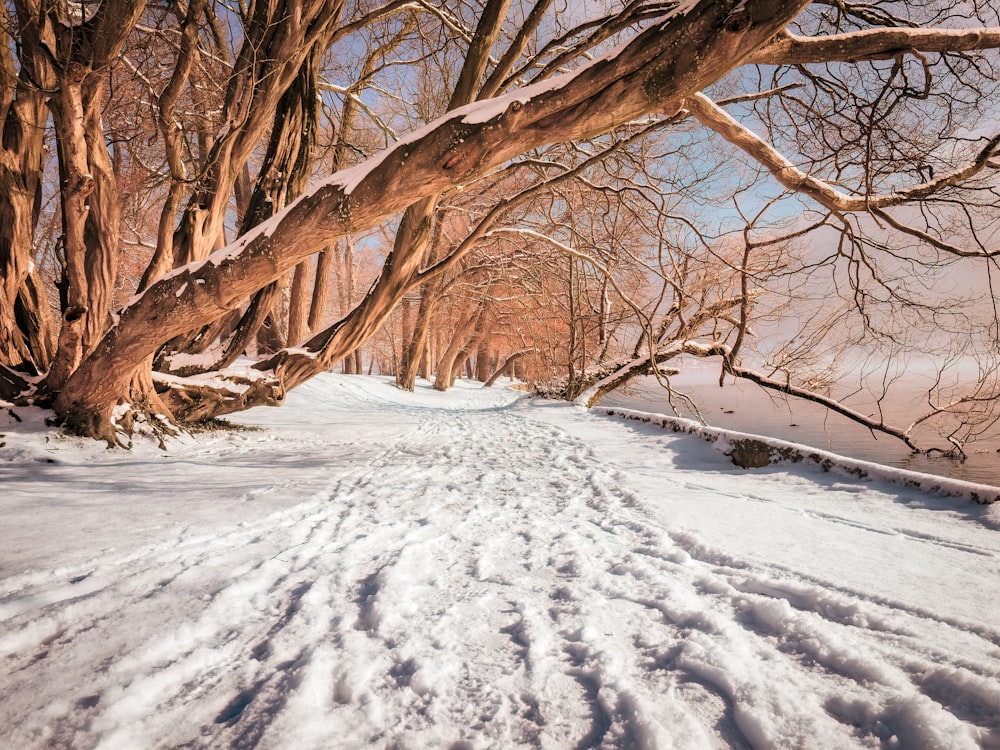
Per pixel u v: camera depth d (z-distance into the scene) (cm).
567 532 367
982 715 158
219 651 204
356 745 153
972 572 268
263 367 954
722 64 346
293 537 349
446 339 4044
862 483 464
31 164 748
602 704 171
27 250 758
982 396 777
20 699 171
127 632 215
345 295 3272
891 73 464
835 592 245
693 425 771
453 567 300
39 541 321
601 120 384
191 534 347
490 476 588
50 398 698
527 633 216
